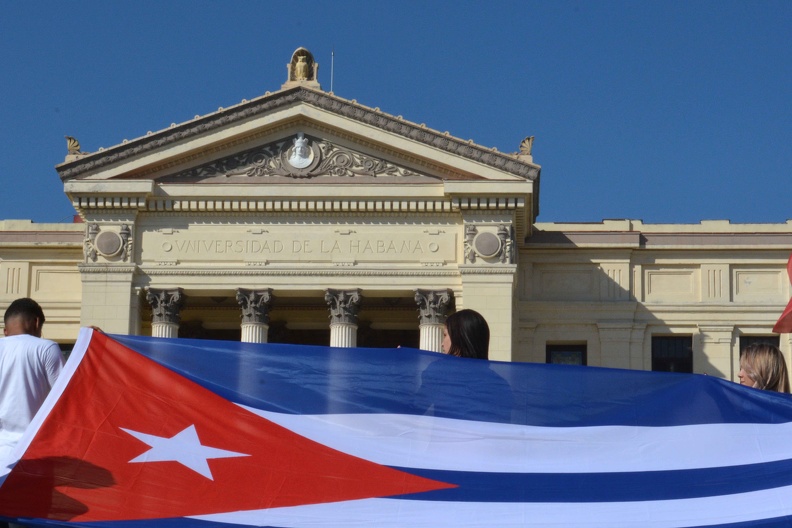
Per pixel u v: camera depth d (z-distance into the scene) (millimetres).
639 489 15219
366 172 56188
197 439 15445
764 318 59719
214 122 55438
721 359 59688
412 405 15898
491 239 54969
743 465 15508
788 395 15992
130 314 55125
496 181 54750
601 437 15781
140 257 55812
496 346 54094
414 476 15258
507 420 15836
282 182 56000
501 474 15391
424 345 54844
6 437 15695
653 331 60125
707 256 60500
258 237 56031
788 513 14781
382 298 59656
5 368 15828
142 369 15969
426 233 55812
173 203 55719
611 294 60250
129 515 14594
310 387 15961
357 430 15758
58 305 59656
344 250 55812
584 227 60844
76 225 61031
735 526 14609
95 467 15055
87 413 15523
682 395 16047
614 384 16188
